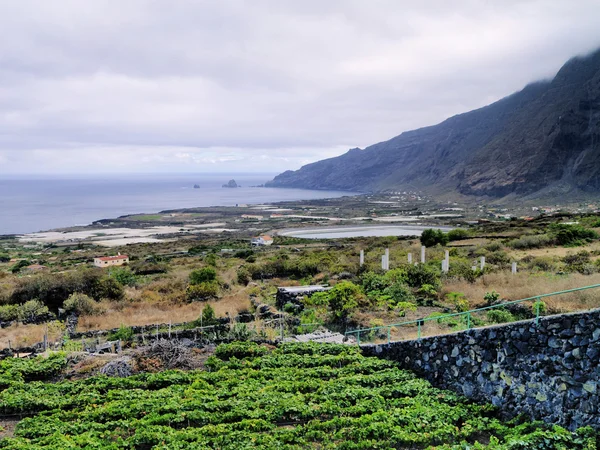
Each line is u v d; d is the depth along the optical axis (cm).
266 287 4447
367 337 2402
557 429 1339
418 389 1711
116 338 2764
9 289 4181
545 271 3859
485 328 1625
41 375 1964
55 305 4044
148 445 1395
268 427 1467
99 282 4222
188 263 7625
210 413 1543
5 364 2030
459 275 3850
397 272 3750
